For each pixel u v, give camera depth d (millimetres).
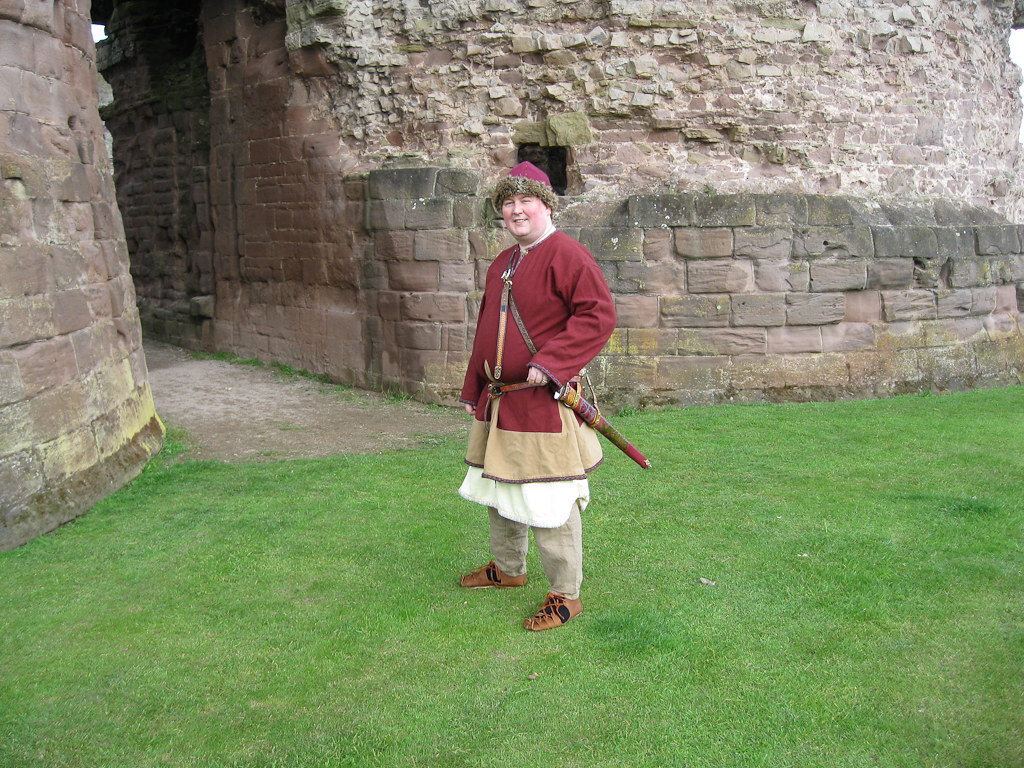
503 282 3234
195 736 2564
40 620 3352
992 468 5340
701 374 7707
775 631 3162
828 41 8086
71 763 2441
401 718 2637
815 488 4965
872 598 3428
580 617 3314
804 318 7758
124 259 6133
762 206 7562
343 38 8188
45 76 4836
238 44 9688
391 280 8133
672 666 2916
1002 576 3635
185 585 3693
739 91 7914
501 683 2836
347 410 7758
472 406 3424
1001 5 9906
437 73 8047
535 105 7938
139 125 12438
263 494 5062
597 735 2533
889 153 8516
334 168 8586
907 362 8156
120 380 5652
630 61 7746
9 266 4281
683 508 4625
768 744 2475
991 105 9727
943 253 8180
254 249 10008
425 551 4082
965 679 2812
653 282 7582
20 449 4305
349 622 3312
